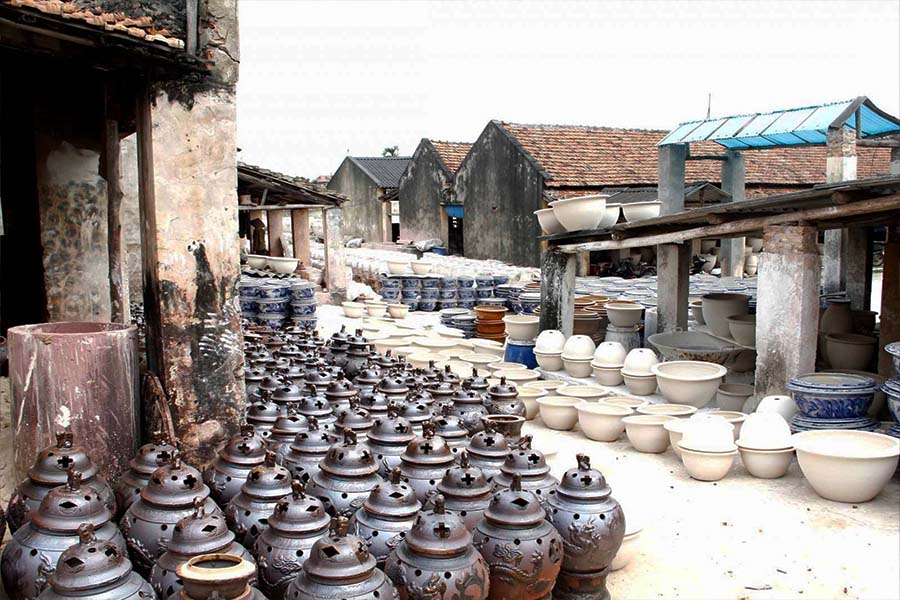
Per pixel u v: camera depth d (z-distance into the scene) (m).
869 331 8.89
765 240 7.05
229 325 5.37
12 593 3.29
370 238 33.91
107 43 4.62
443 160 28.28
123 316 7.56
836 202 6.19
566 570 4.01
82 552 2.89
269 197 16.70
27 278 7.77
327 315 14.65
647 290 15.27
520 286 16.78
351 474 4.01
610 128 26.39
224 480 4.22
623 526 4.06
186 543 3.16
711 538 5.15
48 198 7.41
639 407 7.46
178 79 5.09
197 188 5.21
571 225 9.37
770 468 6.15
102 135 7.31
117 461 4.80
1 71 7.01
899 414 5.68
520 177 23.41
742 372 8.71
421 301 17.36
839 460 5.47
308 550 3.38
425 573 3.26
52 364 4.56
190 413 5.23
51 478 3.68
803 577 4.62
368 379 6.22
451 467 4.18
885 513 5.43
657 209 9.33
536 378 8.83
